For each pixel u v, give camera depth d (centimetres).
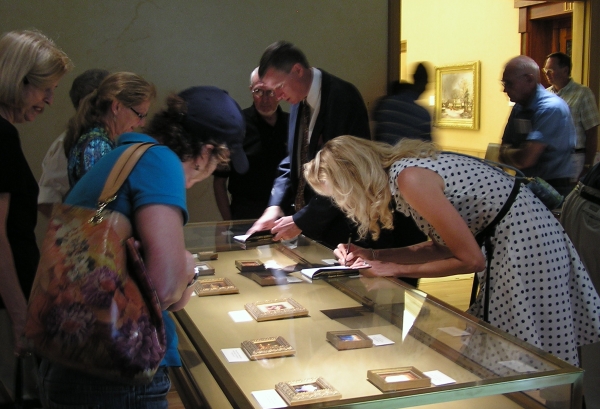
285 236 301
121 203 141
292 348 168
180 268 141
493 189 213
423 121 346
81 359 133
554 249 216
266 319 191
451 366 151
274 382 147
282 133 400
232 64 473
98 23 438
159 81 457
